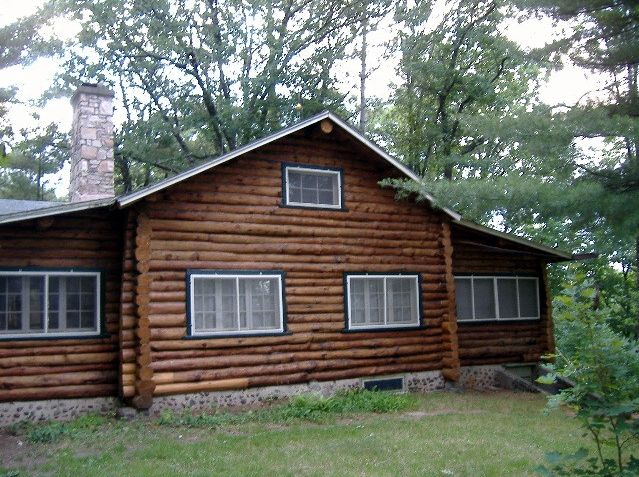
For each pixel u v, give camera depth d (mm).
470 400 13133
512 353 16078
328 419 11008
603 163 7055
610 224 6520
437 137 25297
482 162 12852
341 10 25797
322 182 13664
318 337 13016
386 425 10422
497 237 15320
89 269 11594
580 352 5410
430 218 14797
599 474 5254
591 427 5344
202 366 11750
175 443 9117
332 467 7973
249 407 11945
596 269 22312
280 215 12906
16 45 15055
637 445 8570
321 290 13164
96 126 14469
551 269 22484
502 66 25062
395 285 14203
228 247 12273
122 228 11969
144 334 11266
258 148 12883
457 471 7852
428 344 14344
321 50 25953
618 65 7945
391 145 28219
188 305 11734
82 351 11383
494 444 9156
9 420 10680
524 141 7070
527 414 11609
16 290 11102
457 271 15742
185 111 26156
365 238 13836
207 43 25391
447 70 24500
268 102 25250
